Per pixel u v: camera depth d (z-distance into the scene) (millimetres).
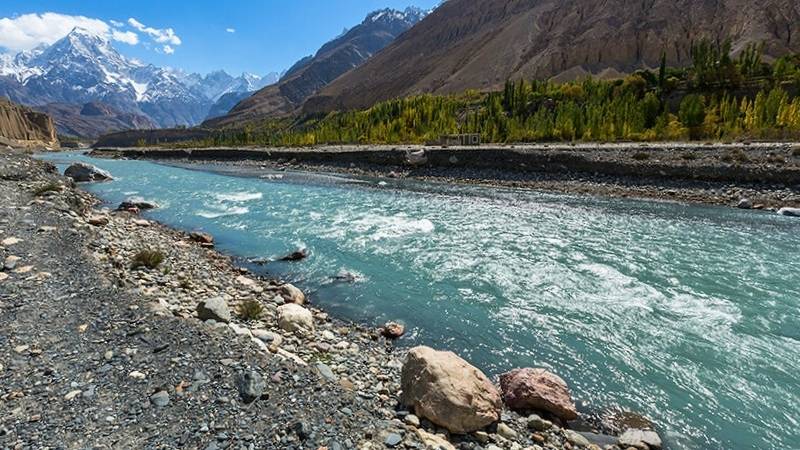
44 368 7242
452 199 33344
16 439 5578
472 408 7117
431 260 17688
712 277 15648
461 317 12641
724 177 33344
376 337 11375
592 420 8242
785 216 26562
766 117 55938
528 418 7836
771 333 11500
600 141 59969
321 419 6348
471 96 147500
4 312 9125
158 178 50594
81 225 17484
